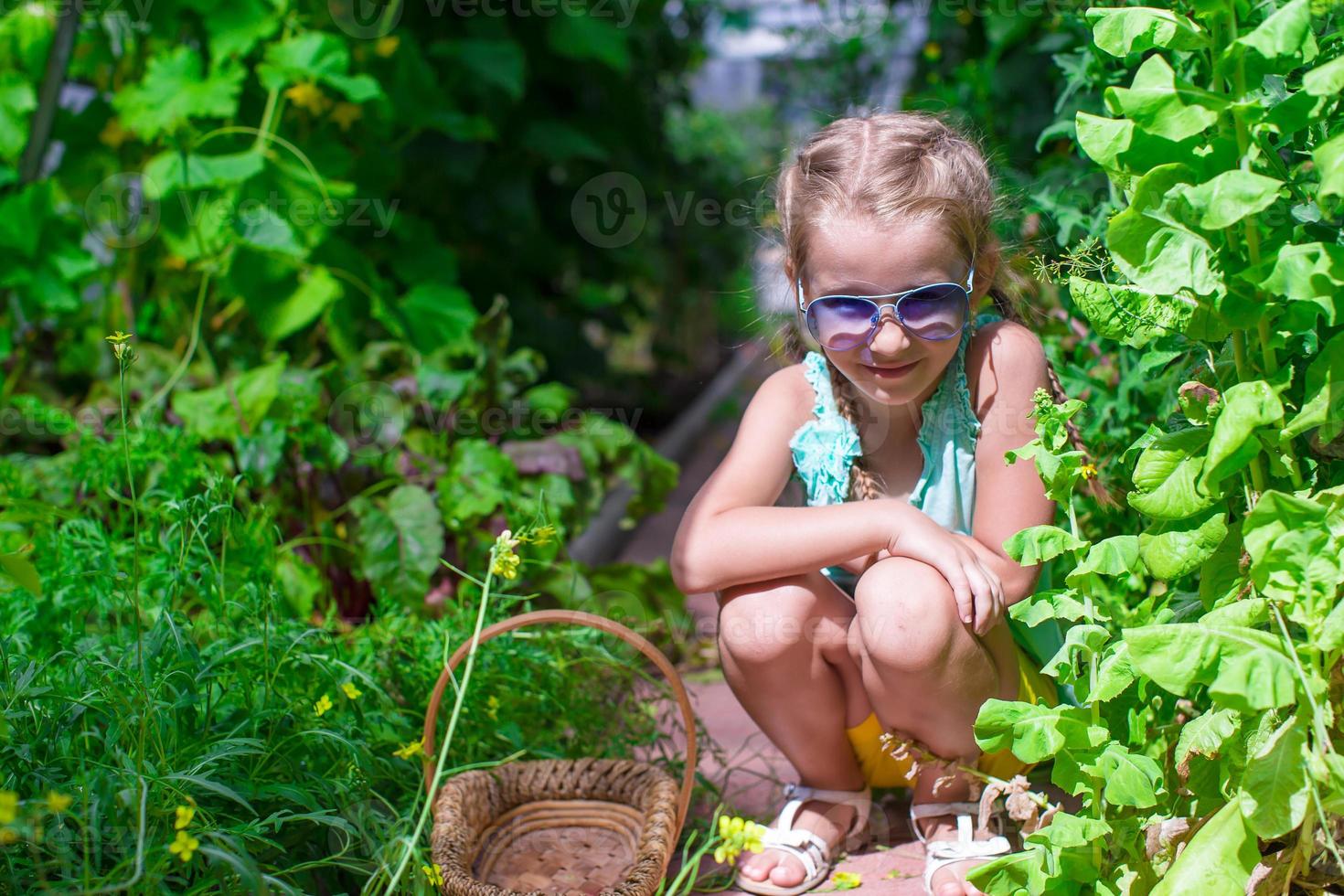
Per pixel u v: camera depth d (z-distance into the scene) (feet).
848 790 5.67
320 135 9.99
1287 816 3.75
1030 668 5.58
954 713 5.12
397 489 8.20
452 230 13.73
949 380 5.58
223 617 5.92
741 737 7.36
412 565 7.92
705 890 5.41
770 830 5.48
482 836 5.62
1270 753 3.81
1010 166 9.92
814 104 20.95
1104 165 3.91
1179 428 4.66
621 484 12.69
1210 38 3.87
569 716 6.68
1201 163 3.84
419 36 12.42
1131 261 3.87
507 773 5.87
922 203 5.00
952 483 5.62
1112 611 4.48
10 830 3.89
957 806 5.39
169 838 4.34
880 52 19.26
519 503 8.25
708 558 5.40
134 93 9.59
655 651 5.21
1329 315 3.62
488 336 9.92
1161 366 5.15
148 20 9.72
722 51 23.85
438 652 6.32
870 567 5.24
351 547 8.21
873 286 5.06
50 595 6.14
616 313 16.39
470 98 12.88
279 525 8.49
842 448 5.68
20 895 4.19
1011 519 5.35
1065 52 9.09
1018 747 4.19
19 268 9.55
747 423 5.80
